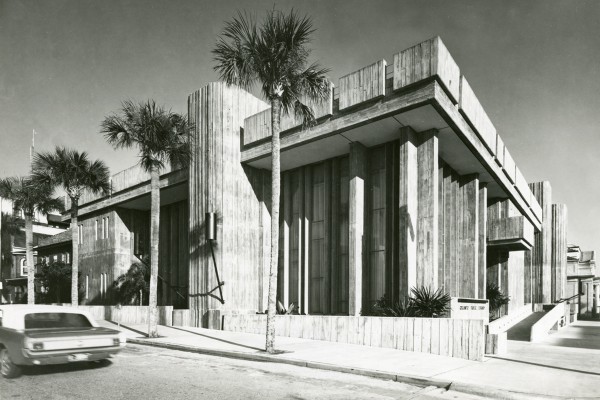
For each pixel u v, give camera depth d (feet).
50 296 131.85
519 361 38.22
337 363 36.45
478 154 68.18
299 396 26.11
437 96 51.55
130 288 102.78
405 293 55.52
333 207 69.92
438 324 41.83
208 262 71.92
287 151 68.28
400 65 53.93
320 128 62.28
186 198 96.73
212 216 70.54
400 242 56.95
